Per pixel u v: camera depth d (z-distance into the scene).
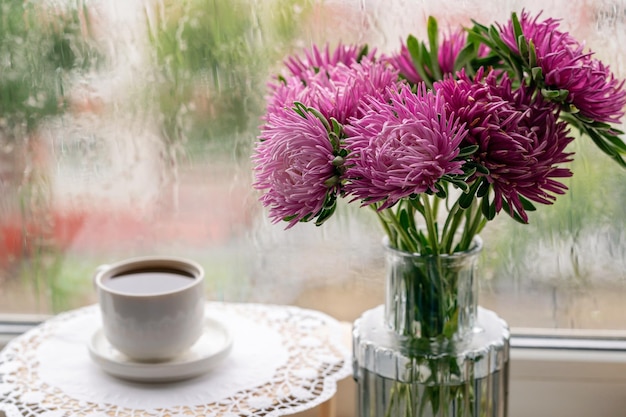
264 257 1.28
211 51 1.22
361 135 0.90
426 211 1.00
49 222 1.29
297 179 0.91
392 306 1.04
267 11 1.21
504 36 0.97
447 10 1.19
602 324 1.26
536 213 1.23
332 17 1.20
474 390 1.03
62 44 1.23
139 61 1.23
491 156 0.91
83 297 1.31
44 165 1.27
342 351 1.14
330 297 1.28
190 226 1.28
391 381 1.03
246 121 1.24
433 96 0.91
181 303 1.05
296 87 0.99
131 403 1.04
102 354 1.09
